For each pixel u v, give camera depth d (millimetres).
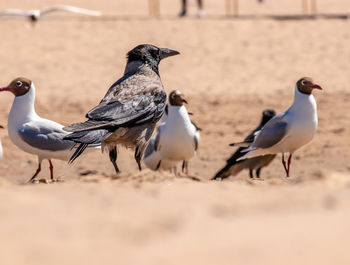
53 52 35125
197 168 17469
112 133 11742
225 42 37406
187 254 4941
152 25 40938
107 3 55281
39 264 4840
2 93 27875
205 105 25734
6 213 6359
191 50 35875
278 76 31062
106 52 35500
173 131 14109
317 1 56125
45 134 13133
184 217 6121
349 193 7117
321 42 37062
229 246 5090
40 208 6598
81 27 39938
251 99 26672
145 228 5770
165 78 30766
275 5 54562
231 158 15383
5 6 53844
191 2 56344
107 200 7109
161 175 9836
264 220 5891
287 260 4711
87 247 5211
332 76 30766
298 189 7781
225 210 6422
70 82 30047
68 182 9297
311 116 13586
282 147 13922
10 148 19359
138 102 12242
